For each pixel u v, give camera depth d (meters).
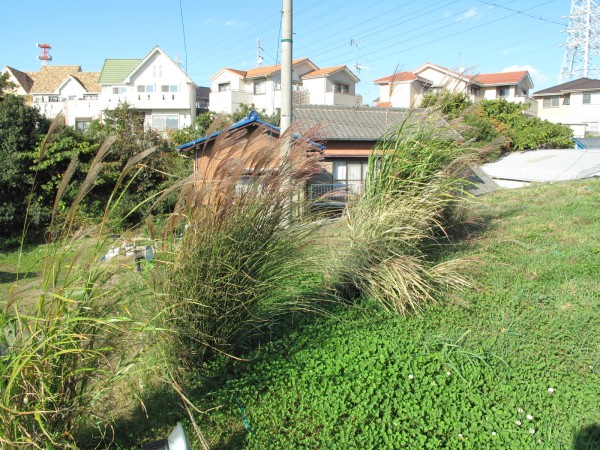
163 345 3.78
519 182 20.94
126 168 2.98
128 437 3.39
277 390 3.89
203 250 3.70
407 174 6.26
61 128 2.93
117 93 35.53
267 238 4.02
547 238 8.14
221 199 3.72
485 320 5.11
